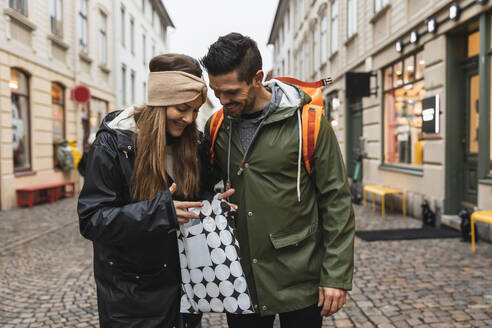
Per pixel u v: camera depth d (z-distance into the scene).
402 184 7.98
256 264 1.53
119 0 18.41
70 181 13.02
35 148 10.91
